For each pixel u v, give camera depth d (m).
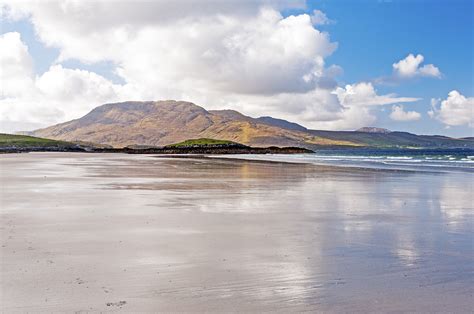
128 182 30.20
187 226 13.70
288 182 30.97
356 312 6.78
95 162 69.06
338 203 19.45
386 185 28.64
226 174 40.12
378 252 10.46
